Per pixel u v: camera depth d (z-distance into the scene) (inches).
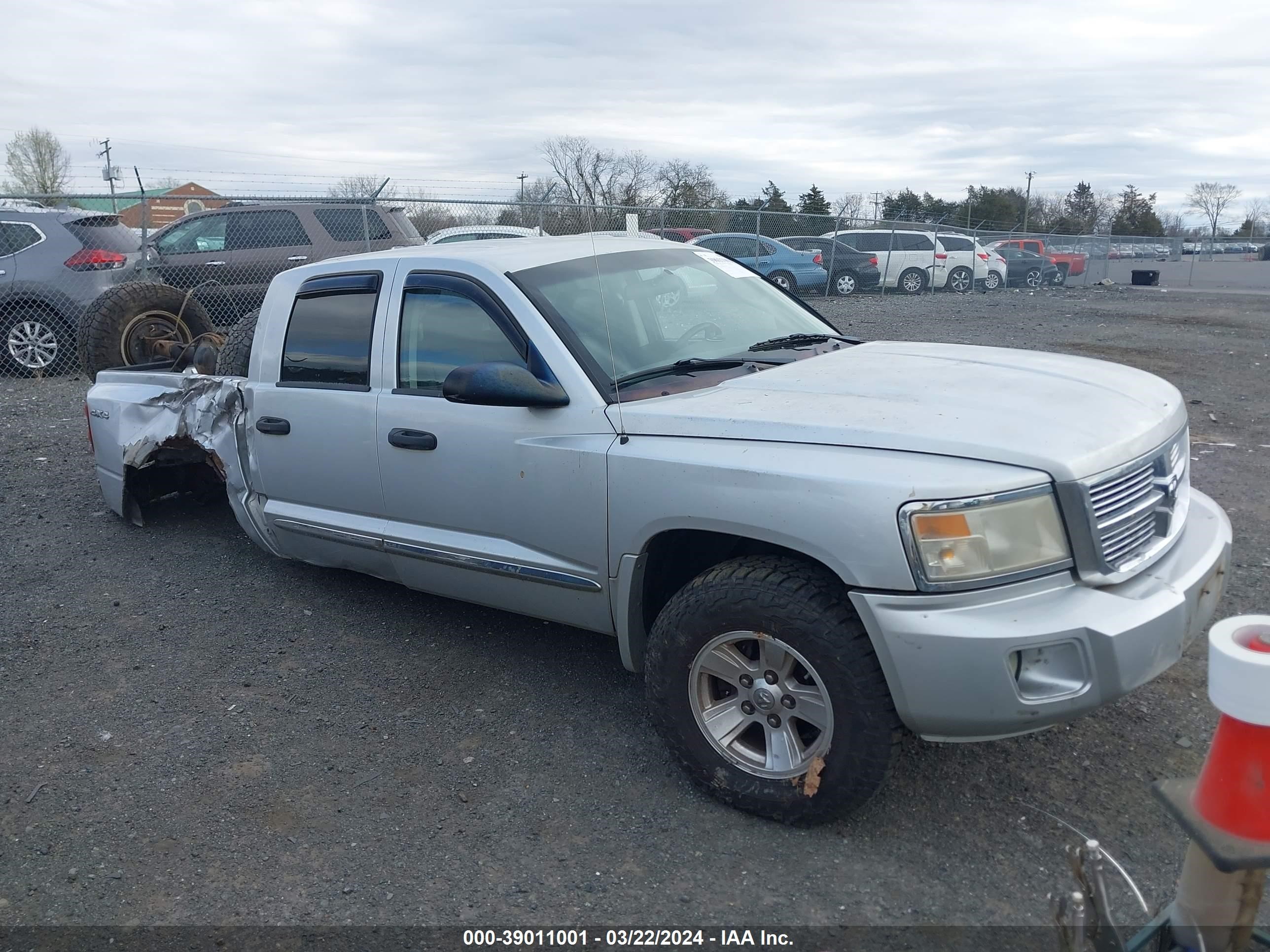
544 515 139.7
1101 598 106.7
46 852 122.7
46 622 191.5
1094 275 1186.0
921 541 104.6
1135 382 136.9
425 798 131.6
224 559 223.5
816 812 117.4
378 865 118.4
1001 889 109.2
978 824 120.6
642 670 140.3
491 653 173.5
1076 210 2972.4
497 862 118.0
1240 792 70.5
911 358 150.7
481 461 146.4
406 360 160.9
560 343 141.8
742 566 118.8
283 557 198.8
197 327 283.3
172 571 216.8
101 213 474.6
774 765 120.3
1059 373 138.5
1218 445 297.0
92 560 224.7
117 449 227.1
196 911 111.7
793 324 174.9
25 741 149.2
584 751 141.3
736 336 162.7
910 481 106.1
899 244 979.9
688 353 153.7
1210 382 413.4
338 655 174.9
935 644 103.7
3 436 343.9
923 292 979.3
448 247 171.8
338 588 204.8
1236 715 69.0
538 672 165.9
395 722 151.6
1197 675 154.5
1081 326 637.3
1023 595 106.0
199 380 204.5
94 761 143.3
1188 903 76.1
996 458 107.7
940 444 110.0
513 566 146.6
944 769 132.1
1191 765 130.5
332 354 172.9
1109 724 141.2
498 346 148.6
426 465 154.6
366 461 164.4
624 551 131.0
